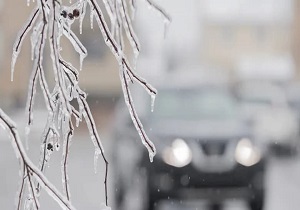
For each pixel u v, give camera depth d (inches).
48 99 110.7
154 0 111.7
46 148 113.8
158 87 530.9
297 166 826.2
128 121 484.4
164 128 463.2
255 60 2768.2
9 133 103.9
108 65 1974.7
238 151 449.1
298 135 964.0
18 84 1664.6
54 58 104.7
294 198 582.2
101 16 108.1
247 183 447.2
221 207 517.3
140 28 1835.6
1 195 597.3
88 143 1215.6
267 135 965.8
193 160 442.0
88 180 693.3
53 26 104.7
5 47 1349.7
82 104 115.4
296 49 2632.9
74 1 111.8
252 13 3489.2
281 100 999.6
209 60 3521.2
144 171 445.7
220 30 3511.3
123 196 498.6
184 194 441.7
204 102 513.0
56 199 104.3
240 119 493.0
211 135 451.8
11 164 877.8
